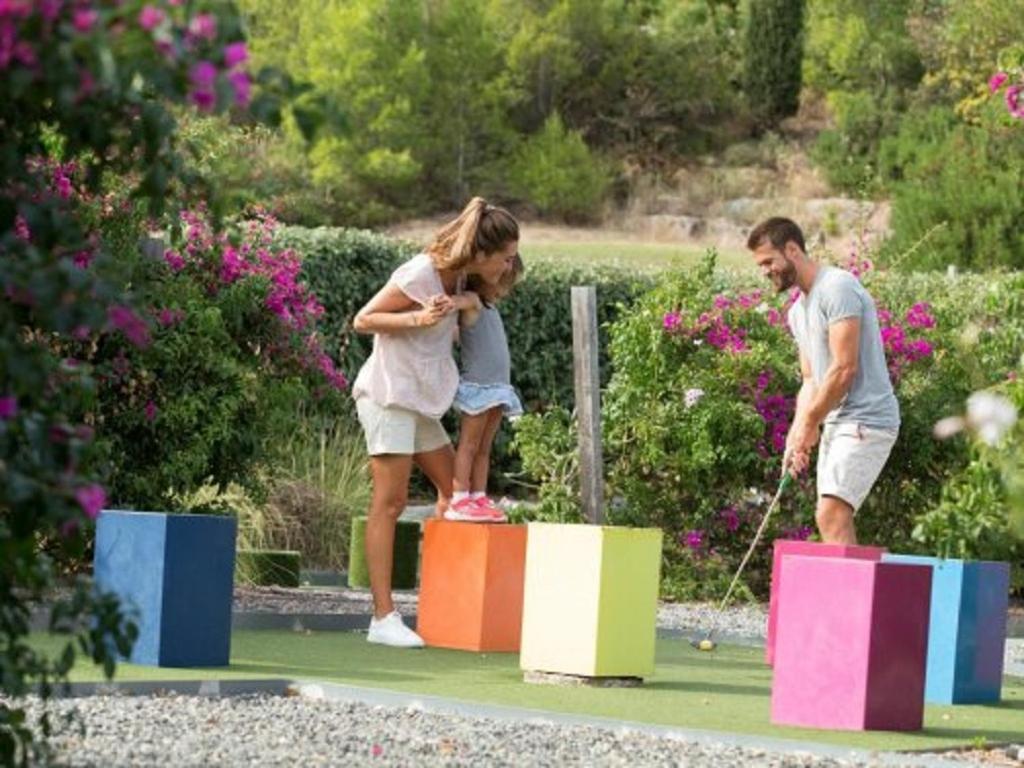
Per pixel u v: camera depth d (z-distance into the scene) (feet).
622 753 22.95
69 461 15.30
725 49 217.36
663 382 50.16
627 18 212.84
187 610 28.99
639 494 50.52
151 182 16.60
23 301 15.39
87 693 25.67
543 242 182.09
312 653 32.58
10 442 15.26
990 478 24.57
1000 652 31.78
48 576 16.62
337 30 194.39
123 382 41.73
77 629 16.80
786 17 210.18
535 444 50.26
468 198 197.88
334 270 70.74
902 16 207.92
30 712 23.34
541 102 208.23
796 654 26.30
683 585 50.24
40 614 32.78
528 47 205.57
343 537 53.26
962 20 180.65
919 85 192.44
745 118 210.18
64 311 15.07
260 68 14.44
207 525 29.22
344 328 71.00
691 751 23.45
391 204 194.49
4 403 14.98
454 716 25.66
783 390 50.24
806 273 34.12
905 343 49.98
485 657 33.76
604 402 50.67
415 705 26.37
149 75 14.15
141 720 23.57
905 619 26.27
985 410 23.39
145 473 42.47
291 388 43.65
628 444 50.44
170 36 14.05
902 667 26.30
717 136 208.85
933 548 49.44
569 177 194.49
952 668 30.89
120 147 16.56
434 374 34.65
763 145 201.36
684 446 50.03
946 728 27.25
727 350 49.80
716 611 46.98
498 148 201.05
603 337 77.66
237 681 27.02
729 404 49.57
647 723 25.34
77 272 15.10
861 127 185.06
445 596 35.27
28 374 15.19
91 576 39.04
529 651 30.48
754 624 44.34
